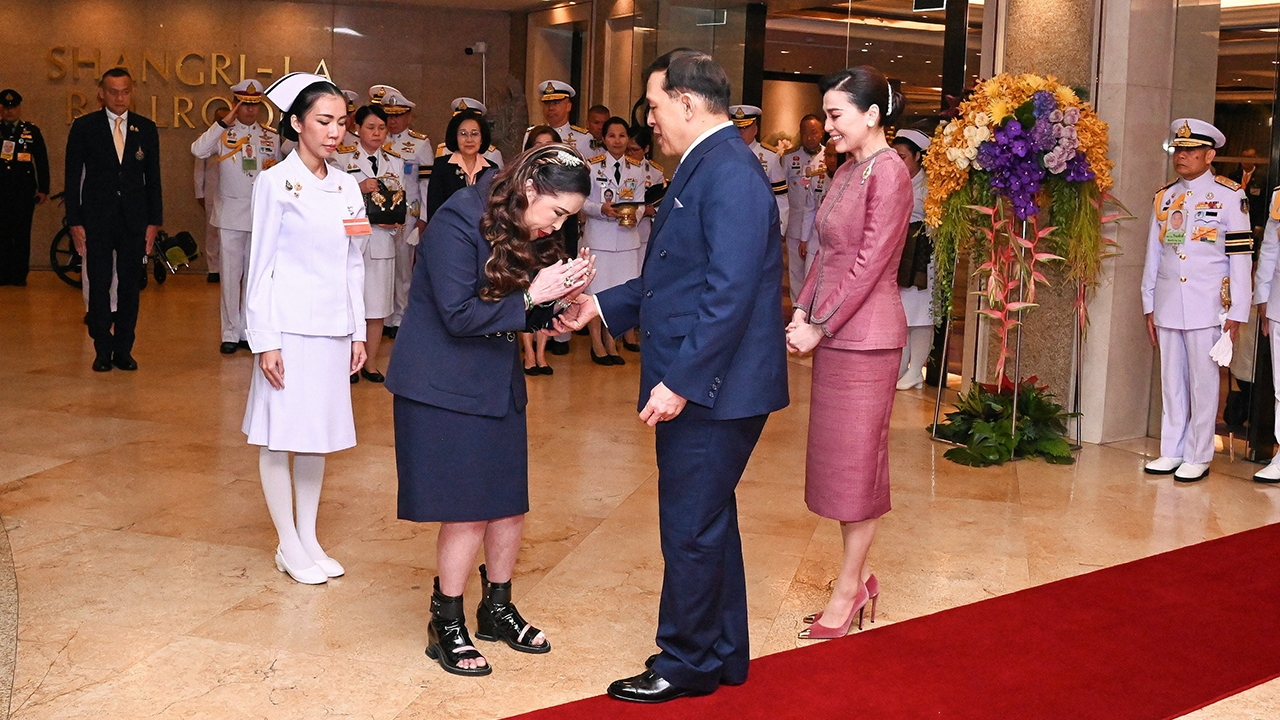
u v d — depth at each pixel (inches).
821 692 133.0
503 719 124.7
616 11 494.3
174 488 205.5
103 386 288.0
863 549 148.8
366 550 177.9
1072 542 192.2
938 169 237.0
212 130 334.3
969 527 198.8
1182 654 146.3
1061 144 224.8
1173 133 235.6
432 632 140.3
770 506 206.8
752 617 156.6
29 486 203.6
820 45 362.0
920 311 310.2
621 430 261.3
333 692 130.4
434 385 132.5
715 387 122.0
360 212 160.1
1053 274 260.8
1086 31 257.0
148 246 310.5
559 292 133.0
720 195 120.9
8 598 153.9
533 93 565.6
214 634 144.7
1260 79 247.9
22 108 535.5
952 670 139.9
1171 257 235.9
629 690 129.3
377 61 579.5
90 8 540.1
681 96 124.5
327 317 156.8
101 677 131.6
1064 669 140.7
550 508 201.9
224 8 557.3
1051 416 253.9
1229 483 233.9
